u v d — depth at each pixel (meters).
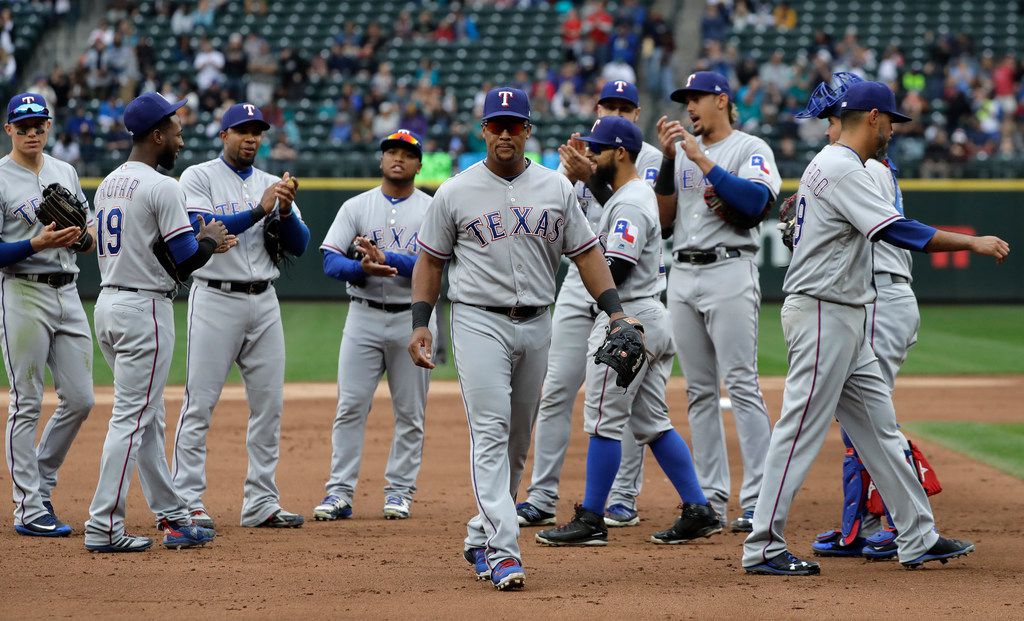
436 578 19.95
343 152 82.31
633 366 19.45
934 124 82.62
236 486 29.81
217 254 25.14
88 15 100.31
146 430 22.55
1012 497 28.45
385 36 93.19
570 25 91.94
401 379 26.80
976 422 41.09
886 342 23.33
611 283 20.17
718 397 26.14
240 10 97.06
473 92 89.31
